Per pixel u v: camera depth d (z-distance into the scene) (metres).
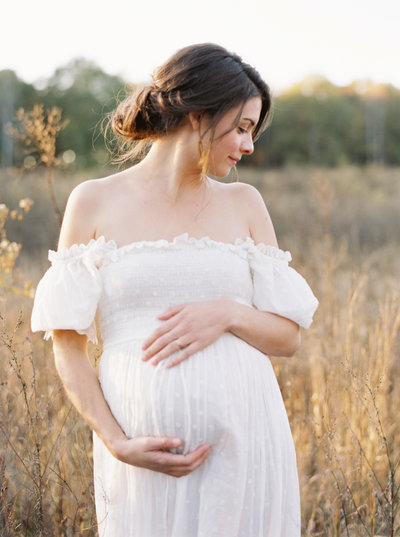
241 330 1.45
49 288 1.44
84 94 24.22
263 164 29.95
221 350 1.42
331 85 35.97
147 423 1.37
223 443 1.36
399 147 34.03
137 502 1.38
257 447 1.41
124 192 1.51
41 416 1.99
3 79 23.52
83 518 1.97
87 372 1.46
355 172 17.25
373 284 5.11
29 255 6.99
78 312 1.41
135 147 1.64
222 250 1.47
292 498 1.47
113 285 1.43
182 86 1.40
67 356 1.46
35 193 8.45
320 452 2.36
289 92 33.88
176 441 1.33
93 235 1.49
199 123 1.41
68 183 9.88
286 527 1.46
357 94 36.34
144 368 1.39
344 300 3.60
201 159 1.40
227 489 1.35
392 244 7.71
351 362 2.48
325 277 3.38
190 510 1.37
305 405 2.58
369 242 8.02
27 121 2.54
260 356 1.50
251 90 1.40
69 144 20.25
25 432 2.16
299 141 31.64
